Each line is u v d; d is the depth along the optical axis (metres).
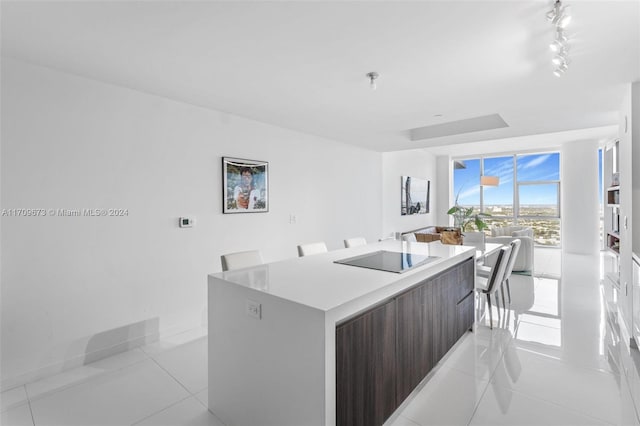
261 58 2.16
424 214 8.56
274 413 1.58
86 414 1.91
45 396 2.08
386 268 2.13
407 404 1.97
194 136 3.15
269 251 3.88
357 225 5.40
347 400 1.46
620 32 1.83
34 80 2.21
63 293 2.37
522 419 1.83
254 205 3.70
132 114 2.71
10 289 2.15
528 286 4.67
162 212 2.92
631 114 2.68
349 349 1.47
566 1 1.55
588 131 6.33
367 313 1.60
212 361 1.93
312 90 2.77
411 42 1.96
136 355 2.64
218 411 1.89
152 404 2.01
